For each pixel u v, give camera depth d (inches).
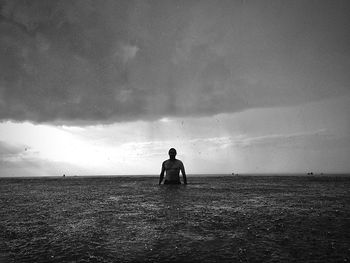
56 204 153.4
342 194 189.6
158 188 263.0
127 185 324.2
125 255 63.9
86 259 61.6
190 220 101.1
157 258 61.6
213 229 86.7
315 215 106.4
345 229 83.7
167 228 89.3
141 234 82.2
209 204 142.6
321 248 66.4
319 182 333.4
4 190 269.7
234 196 180.9
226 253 64.0
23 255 64.7
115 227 92.2
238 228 87.4
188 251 65.9
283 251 64.7
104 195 202.4
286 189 235.3
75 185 343.0
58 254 65.0
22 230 89.6
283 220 97.8
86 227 92.9
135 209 130.4
